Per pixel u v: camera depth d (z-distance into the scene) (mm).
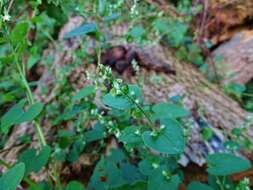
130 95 197
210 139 341
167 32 561
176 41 568
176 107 221
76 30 273
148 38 511
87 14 348
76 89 416
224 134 362
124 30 481
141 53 460
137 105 190
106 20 328
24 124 398
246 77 543
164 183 199
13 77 389
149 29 560
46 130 370
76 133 346
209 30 650
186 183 327
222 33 643
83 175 337
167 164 249
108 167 252
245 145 323
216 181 243
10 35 256
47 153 234
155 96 409
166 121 189
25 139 353
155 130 188
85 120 347
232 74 545
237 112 436
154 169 216
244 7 627
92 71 429
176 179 199
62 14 342
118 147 331
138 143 221
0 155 367
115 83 188
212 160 216
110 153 297
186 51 584
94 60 446
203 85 489
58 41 550
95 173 256
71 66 433
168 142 183
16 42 262
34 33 562
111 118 303
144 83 427
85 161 332
